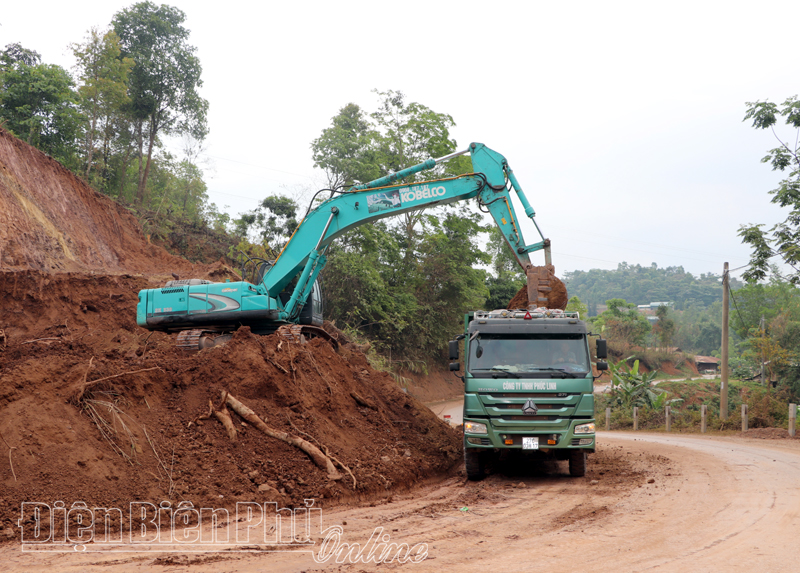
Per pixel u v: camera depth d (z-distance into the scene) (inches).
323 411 434.3
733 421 863.1
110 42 1279.5
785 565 202.1
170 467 306.0
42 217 868.6
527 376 406.9
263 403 389.1
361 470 368.5
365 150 1514.5
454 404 1462.8
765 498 321.7
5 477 261.4
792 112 731.4
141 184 1462.8
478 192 558.3
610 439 774.5
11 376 308.3
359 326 1347.2
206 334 567.2
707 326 5137.8
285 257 585.6
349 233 1358.3
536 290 513.3
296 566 206.8
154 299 576.7
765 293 2736.2
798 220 740.7
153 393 363.3
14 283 677.9
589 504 317.7
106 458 291.0
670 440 745.6
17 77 1160.8
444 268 1624.0
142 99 1405.0
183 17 1475.1
